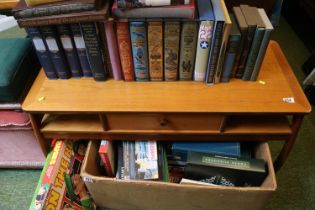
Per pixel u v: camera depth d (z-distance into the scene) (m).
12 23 1.48
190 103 0.94
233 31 0.88
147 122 1.00
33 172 1.30
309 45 1.96
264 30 0.86
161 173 1.03
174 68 0.98
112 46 0.92
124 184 0.96
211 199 0.99
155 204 1.08
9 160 1.27
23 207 1.18
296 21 2.17
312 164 1.31
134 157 1.06
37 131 1.03
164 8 0.81
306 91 1.55
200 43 0.89
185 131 1.03
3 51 1.04
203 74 0.99
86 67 1.00
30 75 1.09
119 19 0.84
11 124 1.07
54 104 0.94
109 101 0.95
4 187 1.25
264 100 0.95
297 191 1.21
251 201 0.97
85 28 0.86
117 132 1.03
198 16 0.85
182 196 0.99
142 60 0.95
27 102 0.95
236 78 1.02
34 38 0.91
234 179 1.04
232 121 1.05
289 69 1.06
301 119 0.96
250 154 1.15
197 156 1.03
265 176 0.99
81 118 1.07
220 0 0.93
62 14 0.82
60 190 1.01
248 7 0.96
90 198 1.13
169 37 0.89
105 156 1.02
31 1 0.80
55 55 0.95
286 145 1.07
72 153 1.12
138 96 0.97
